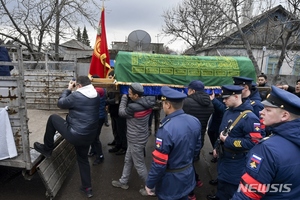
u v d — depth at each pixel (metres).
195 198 3.03
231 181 2.44
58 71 5.24
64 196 3.03
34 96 5.29
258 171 1.29
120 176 3.63
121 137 4.39
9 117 2.48
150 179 1.95
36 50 13.02
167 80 3.74
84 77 2.83
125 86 3.60
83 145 2.80
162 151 1.90
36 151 2.94
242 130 2.33
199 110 3.02
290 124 1.29
